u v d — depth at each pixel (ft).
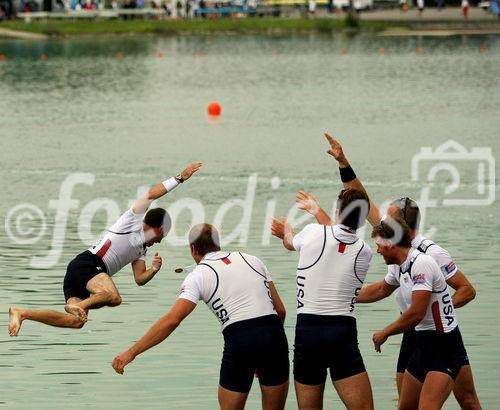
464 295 110.93
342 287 107.96
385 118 381.81
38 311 120.37
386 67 567.18
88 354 144.05
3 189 258.16
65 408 125.70
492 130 346.33
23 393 130.41
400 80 509.76
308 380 109.09
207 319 158.71
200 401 127.65
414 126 359.46
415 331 109.60
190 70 568.00
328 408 126.11
